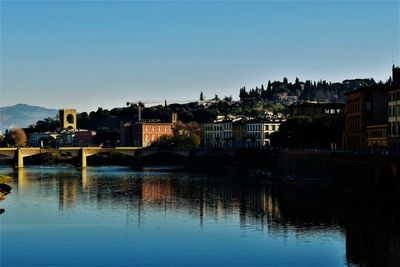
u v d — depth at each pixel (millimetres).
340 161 183500
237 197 175000
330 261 95875
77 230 122688
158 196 180375
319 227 120500
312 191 182625
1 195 178125
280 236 113625
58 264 96875
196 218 136000
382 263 93688
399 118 184500
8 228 124938
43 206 157500
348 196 163750
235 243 109375
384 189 152250
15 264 96750
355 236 111625
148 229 123375
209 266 95062
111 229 123500
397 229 116750
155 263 97062
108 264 96625
